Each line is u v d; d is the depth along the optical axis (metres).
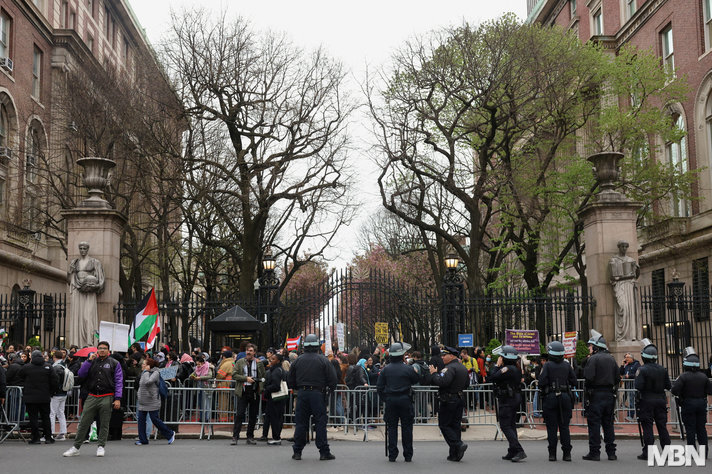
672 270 33.38
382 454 12.43
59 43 38.38
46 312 19.25
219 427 16.45
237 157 29.52
